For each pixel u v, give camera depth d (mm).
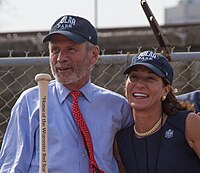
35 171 5078
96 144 5199
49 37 5059
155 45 11430
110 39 11812
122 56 6199
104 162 5199
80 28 5082
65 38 5020
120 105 5379
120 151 5355
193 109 5363
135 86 5172
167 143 5152
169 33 11609
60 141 5066
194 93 5820
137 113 5227
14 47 11297
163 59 5215
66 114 5168
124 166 5336
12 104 8914
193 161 5160
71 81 5078
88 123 5223
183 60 6180
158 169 5133
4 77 8742
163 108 5254
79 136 5137
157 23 5852
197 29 11609
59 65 5059
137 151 5254
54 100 5219
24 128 5121
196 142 5152
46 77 4848
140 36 11586
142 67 5141
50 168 5020
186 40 11594
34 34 11250
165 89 5281
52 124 5113
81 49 5074
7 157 5129
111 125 5297
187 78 8219
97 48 5250
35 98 5160
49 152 5059
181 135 5148
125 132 5363
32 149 5105
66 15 5176
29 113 5121
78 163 5082
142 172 5199
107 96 5332
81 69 5094
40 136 4848
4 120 8430
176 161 5117
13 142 5133
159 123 5230
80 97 5254
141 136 5266
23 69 8766
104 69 8258
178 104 5320
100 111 5293
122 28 11766
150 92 5160
